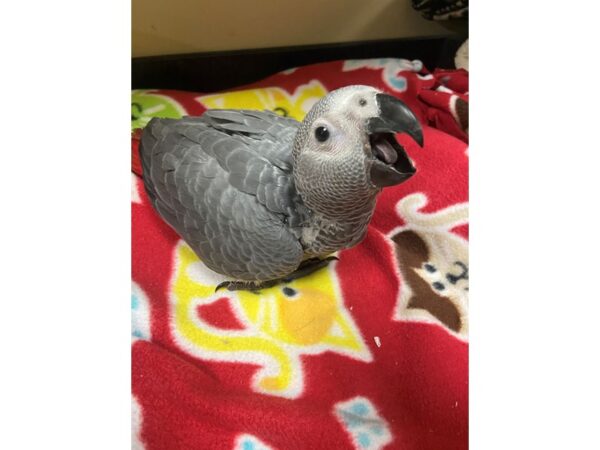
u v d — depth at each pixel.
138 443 0.65
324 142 0.55
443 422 0.70
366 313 0.86
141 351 0.73
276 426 0.68
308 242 0.71
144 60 1.20
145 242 0.89
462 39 1.38
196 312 0.84
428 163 1.01
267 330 0.83
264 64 1.30
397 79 1.23
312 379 0.77
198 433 0.67
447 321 0.83
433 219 0.96
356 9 1.30
